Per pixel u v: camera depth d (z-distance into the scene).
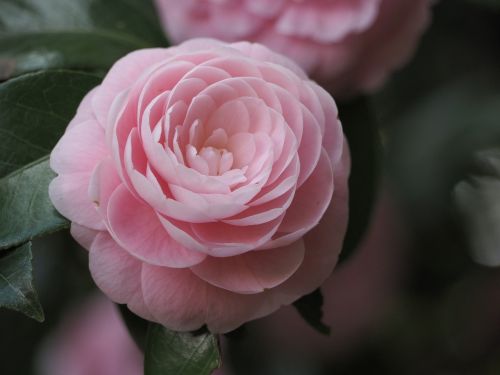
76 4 0.45
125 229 0.35
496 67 0.55
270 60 0.38
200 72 0.36
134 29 0.45
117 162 0.35
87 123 0.36
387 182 0.54
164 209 0.35
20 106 0.38
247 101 0.36
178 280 0.36
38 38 0.43
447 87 0.55
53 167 0.36
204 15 0.44
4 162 0.38
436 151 0.53
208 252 0.35
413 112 0.54
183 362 0.37
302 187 0.36
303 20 0.44
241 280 0.36
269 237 0.35
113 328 0.56
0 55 0.42
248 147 0.37
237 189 0.36
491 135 0.53
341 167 0.37
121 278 0.36
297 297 0.37
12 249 0.37
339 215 0.37
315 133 0.36
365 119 0.46
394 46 0.46
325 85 0.45
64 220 0.37
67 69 0.40
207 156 0.36
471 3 0.54
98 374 0.56
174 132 0.36
